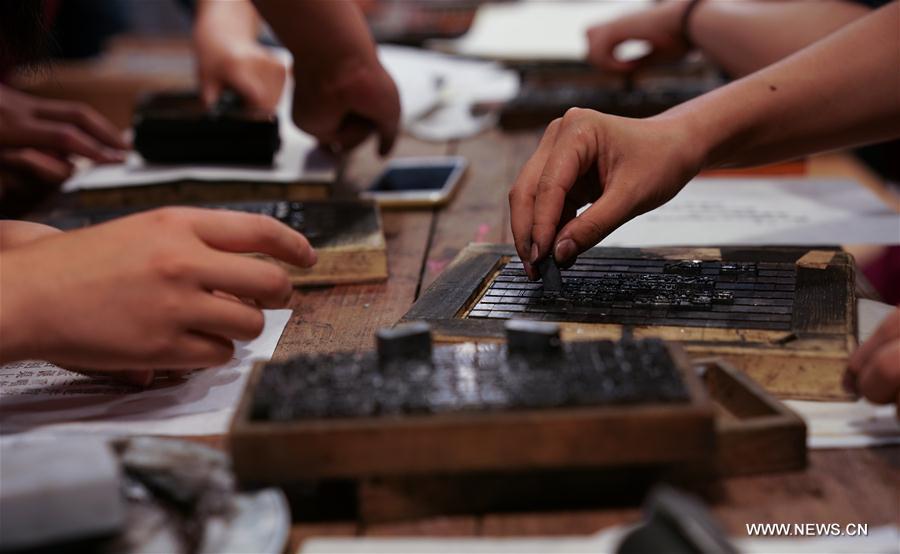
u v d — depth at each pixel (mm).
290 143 1478
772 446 587
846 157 2346
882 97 912
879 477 588
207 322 653
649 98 1560
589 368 574
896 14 934
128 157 1444
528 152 1503
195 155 1352
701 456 538
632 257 888
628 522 549
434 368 585
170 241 665
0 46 866
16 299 642
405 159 1476
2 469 517
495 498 562
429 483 555
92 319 643
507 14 2604
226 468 568
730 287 794
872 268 1705
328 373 582
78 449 533
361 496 554
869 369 613
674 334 707
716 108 871
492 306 777
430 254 1062
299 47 1284
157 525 525
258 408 551
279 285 678
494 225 1158
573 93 1677
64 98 2625
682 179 833
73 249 665
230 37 1573
